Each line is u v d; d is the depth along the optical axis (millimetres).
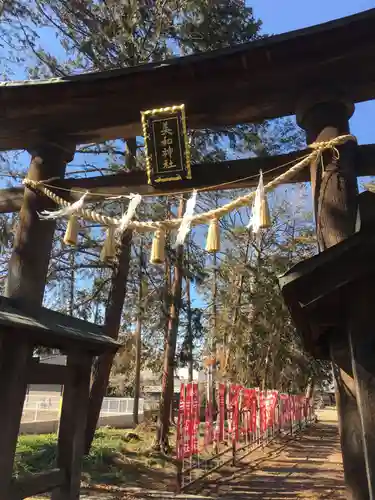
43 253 5688
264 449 14852
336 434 21312
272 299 17812
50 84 5539
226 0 10312
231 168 5258
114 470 10133
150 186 5559
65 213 5266
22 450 10820
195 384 9766
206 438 10320
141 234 12938
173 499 8109
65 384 5434
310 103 5012
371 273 2818
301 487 9578
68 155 6227
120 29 10344
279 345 19234
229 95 5375
